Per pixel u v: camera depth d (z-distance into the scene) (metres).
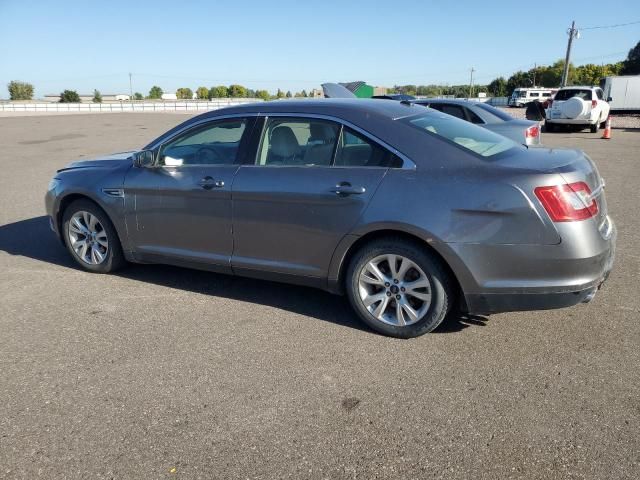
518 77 98.00
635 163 12.28
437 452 2.68
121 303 4.59
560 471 2.53
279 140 4.19
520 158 3.64
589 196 3.43
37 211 8.23
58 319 4.28
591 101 21.08
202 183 4.38
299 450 2.71
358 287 3.90
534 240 3.35
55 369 3.51
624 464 2.56
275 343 3.82
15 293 4.84
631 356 3.53
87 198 5.18
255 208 4.17
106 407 3.09
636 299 4.43
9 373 3.47
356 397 3.15
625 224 6.85
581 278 3.39
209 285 4.98
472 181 3.47
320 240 3.95
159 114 45.19
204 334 3.98
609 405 3.01
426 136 3.74
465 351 3.65
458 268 3.52
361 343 3.80
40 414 3.04
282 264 4.18
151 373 3.44
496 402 3.06
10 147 17.83
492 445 2.71
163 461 2.65
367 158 3.83
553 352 3.61
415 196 3.58
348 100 4.30
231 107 4.50
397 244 3.69
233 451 2.71
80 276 5.28
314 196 3.89
